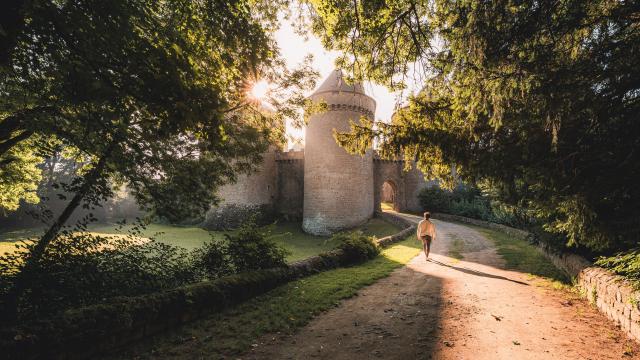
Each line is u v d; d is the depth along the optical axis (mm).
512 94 4320
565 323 4496
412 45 5504
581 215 4387
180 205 8250
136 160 6684
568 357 3549
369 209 31094
